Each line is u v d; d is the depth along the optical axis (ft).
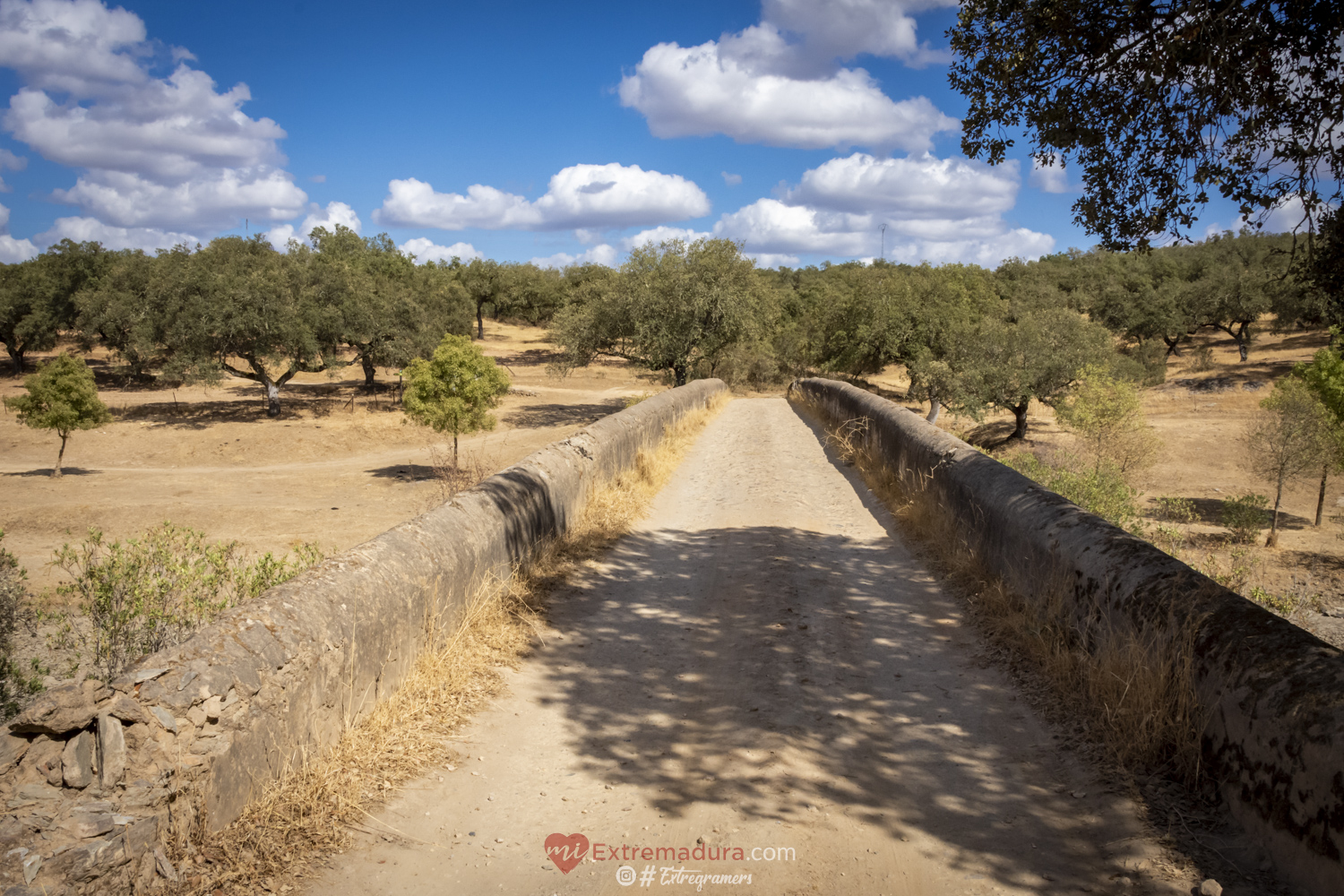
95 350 188.85
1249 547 57.16
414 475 87.35
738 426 55.11
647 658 15.43
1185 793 9.66
